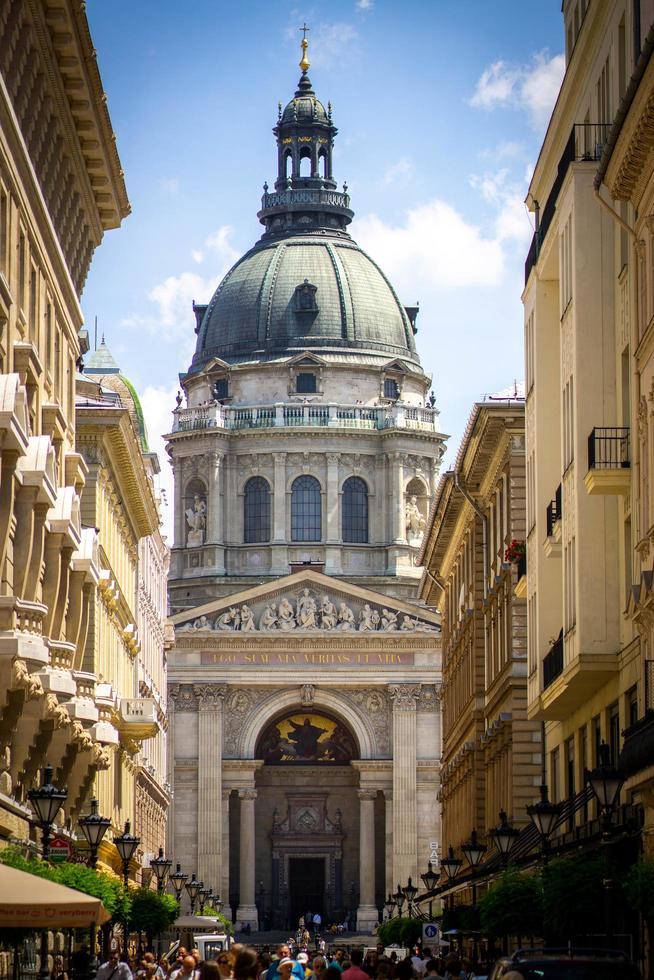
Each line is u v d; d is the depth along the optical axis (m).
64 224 58.72
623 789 45.19
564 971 28.42
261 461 197.12
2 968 43.41
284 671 177.88
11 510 45.12
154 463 123.88
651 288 43.97
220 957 35.69
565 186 53.59
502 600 85.12
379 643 177.75
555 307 62.75
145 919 75.31
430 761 175.75
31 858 46.81
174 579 196.00
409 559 195.38
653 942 44.38
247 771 177.62
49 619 52.19
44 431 54.91
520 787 78.81
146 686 116.44
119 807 94.31
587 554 51.62
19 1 45.41
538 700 62.25
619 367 51.03
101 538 83.06
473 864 68.94
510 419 81.94
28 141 50.50
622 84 49.41
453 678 117.38
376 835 185.88
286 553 194.38
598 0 51.25
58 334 57.69
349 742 187.75
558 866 45.88
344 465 197.38
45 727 52.06
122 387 109.88
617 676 51.91
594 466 48.84
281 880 187.75
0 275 44.84
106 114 56.38
